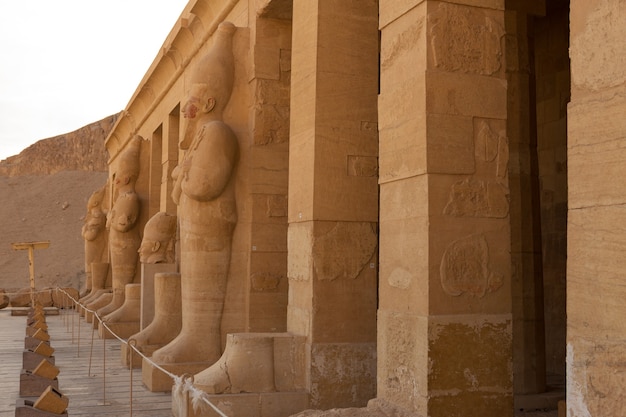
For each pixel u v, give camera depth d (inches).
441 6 186.7
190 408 226.8
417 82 185.9
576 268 122.3
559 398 274.4
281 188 318.0
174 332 366.6
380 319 199.2
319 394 238.4
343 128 246.7
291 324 258.4
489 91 188.7
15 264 1713.8
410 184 187.9
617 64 116.7
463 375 177.9
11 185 2105.1
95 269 733.3
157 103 556.1
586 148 121.6
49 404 212.7
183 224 317.4
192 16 403.5
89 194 2046.0
